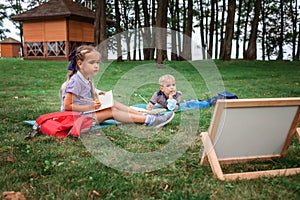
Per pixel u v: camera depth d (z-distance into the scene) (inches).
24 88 370.0
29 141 148.0
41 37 884.0
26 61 748.6
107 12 1295.5
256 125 113.7
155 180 106.1
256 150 121.6
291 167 119.6
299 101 111.5
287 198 93.9
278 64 724.0
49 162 120.6
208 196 94.4
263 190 98.7
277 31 1259.2
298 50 1082.1
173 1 1154.7
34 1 1588.3
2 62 698.8
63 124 159.2
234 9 756.0
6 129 170.4
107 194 95.7
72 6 878.4
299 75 534.0
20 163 119.9
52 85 405.1
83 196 93.8
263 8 1218.6
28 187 100.0
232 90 340.5
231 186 101.1
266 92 327.0
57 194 95.0
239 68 643.5
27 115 204.8
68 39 845.8
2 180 104.0
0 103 254.4
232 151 118.5
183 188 100.9
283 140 122.6
